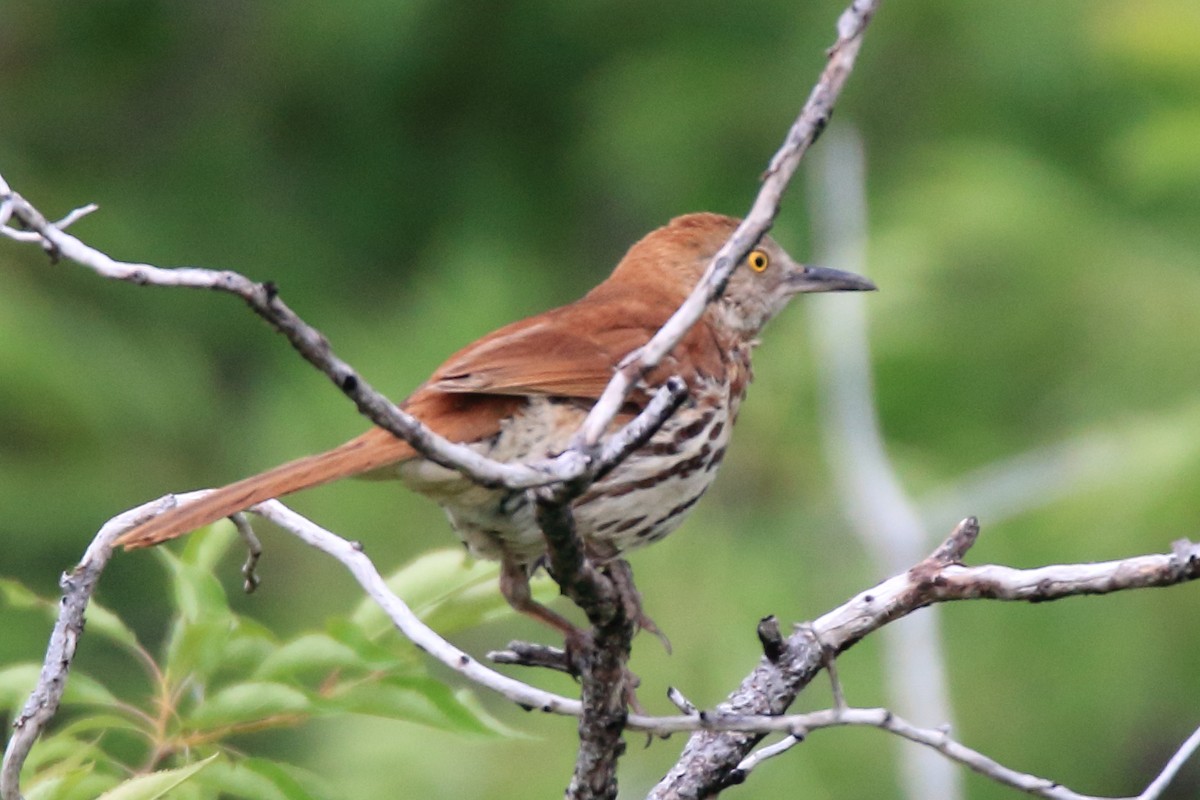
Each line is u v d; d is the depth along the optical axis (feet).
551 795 37.81
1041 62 50.80
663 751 37.29
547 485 16.94
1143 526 37.91
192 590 20.52
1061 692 40.52
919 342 42.83
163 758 21.52
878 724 18.45
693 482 26.12
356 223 57.41
